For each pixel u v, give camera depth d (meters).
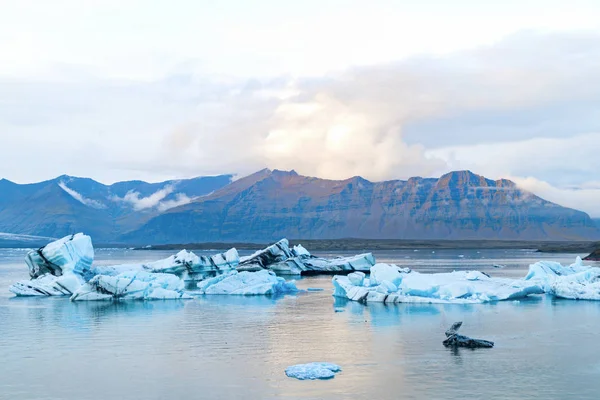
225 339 40.53
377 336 40.84
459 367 32.38
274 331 43.25
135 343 39.53
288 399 27.42
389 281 65.25
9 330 44.47
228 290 69.50
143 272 69.12
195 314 52.06
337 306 56.81
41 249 72.25
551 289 63.16
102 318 49.97
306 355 35.56
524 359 34.09
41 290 68.50
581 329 43.00
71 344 39.34
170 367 33.16
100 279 63.19
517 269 124.00
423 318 48.16
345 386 29.17
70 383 30.42
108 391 29.09
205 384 29.92
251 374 31.55
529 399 27.16
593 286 60.78
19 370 32.91
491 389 28.56
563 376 30.69
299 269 108.69
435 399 27.22
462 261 172.00
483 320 46.94
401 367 32.47
